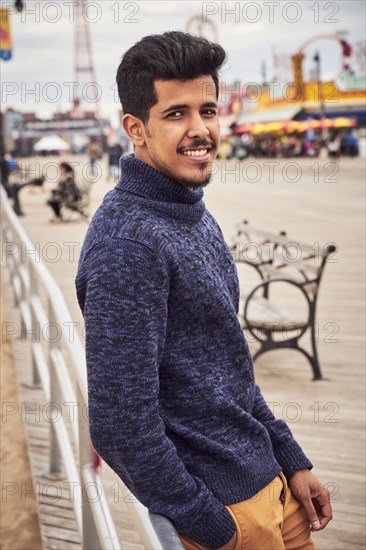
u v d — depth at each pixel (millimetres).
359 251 10352
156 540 1240
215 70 1472
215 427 1479
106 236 1381
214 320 1462
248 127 51375
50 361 3584
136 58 1448
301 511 1714
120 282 1338
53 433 3648
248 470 1484
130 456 1347
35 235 13828
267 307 5652
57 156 71000
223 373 1486
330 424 4258
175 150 1444
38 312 4695
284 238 5820
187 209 1462
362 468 3658
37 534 3377
